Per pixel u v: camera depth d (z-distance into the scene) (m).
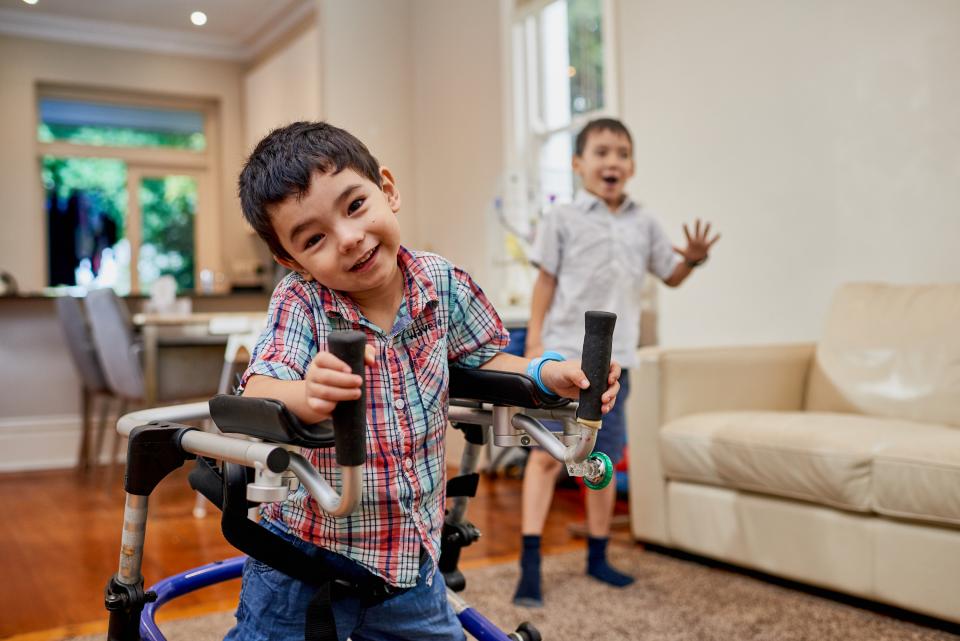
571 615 1.96
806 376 2.71
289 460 0.75
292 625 0.92
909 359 2.32
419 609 0.96
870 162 2.73
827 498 1.98
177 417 1.02
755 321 3.16
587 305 2.26
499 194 4.23
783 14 3.02
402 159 5.40
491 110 4.65
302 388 0.77
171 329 3.68
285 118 6.29
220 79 7.22
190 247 7.51
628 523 2.91
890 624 1.86
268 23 6.54
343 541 0.90
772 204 3.08
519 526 2.88
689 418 2.43
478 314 1.04
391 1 5.41
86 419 4.61
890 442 1.90
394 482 0.90
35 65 6.59
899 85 2.64
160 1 6.19
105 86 6.82
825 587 2.01
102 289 3.80
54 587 2.32
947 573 1.77
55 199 7.27
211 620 1.97
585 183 2.38
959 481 1.73
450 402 1.10
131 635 0.93
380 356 0.92
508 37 4.48
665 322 3.58
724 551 2.26
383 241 0.88
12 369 4.73
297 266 0.93
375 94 5.34
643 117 3.67
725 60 3.26
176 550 2.68
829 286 2.88
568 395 0.93
